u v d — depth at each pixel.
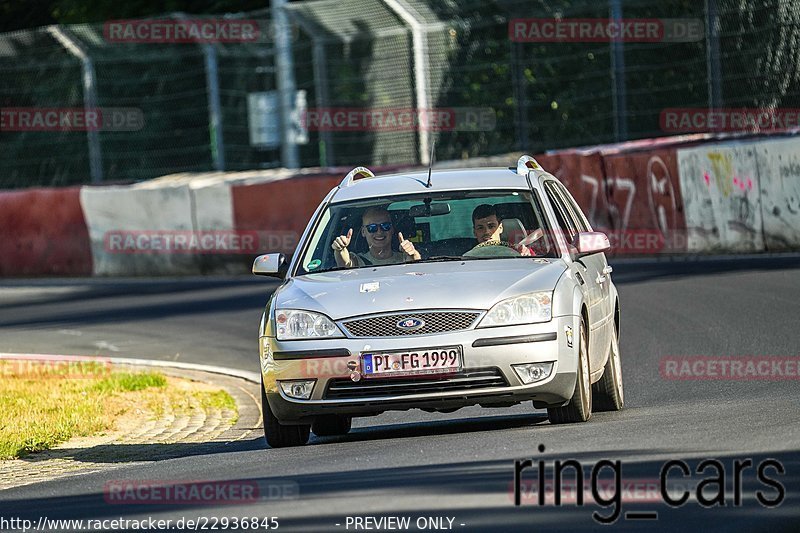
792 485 21.38
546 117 97.44
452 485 22.48
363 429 36.41
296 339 29.83
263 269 33.31
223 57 112.75
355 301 29.86
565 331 29.55
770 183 73.25
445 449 26.98
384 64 97.94
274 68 98.56
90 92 101.56
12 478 32.06
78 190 95.25
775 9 80.25
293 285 31.53
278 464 27.53
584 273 32.59
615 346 35.12
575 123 96.31
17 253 98.12
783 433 25.73
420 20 95.12
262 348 30.64
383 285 30.17
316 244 33.16
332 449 29.69
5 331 69.25
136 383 48.03
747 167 74.12
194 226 90.81
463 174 34.59
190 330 64.56
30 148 117.69
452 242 32.34
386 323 29.44
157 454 35.06
